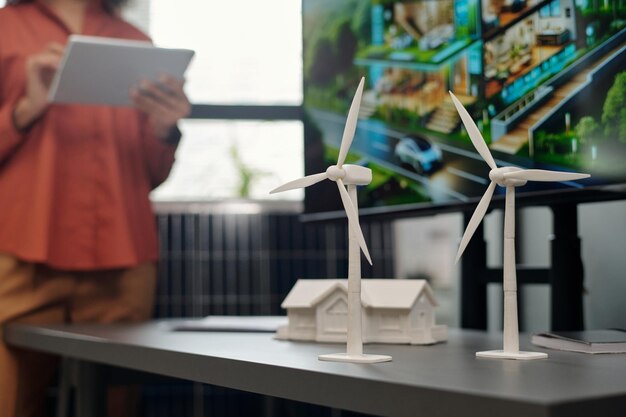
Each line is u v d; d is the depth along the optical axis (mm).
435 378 717
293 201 2768
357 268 904
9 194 2098
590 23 1189
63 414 1916
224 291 2545
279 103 3006
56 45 2129
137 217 2268
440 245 2508
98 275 2225
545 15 1260
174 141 2256
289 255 2572
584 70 1197
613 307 1471
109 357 1317
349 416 2363
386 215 1564
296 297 1217
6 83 2152
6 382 1985
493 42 1349
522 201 1289
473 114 1382
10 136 2084
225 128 3006
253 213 2572
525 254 1855
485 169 1354
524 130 1289
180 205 2682
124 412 2221
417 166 1494
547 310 1765
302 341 1197
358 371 784
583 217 1561
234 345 1147
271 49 3098
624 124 1136
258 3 3104
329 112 1699
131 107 2107
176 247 2547
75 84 1966
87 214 2186
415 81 1500
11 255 2088
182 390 2430
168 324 1823
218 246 2559
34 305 2123
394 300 1114
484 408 609
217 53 3080
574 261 1301
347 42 1658
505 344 910
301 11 1788
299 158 3010
